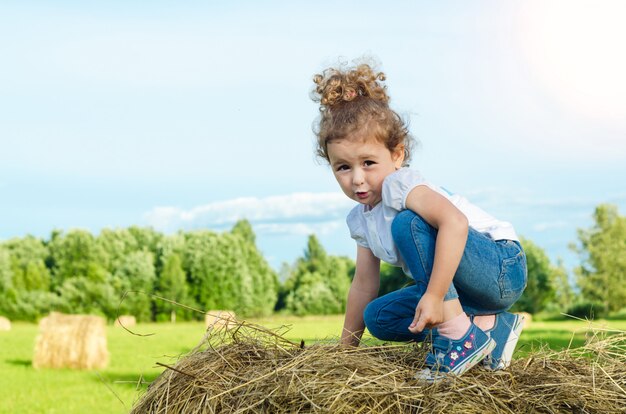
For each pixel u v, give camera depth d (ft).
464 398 8.07
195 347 9.55
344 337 11.16
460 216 9.05
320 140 10.28
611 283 150.71
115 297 163.22
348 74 10.20
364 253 11.11
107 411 29.25
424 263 9.18
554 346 11.83
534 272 144.97
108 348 62.69
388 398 7.92
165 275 165.48
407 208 9.45
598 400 8.34
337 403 7.77
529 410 8.01
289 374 8.29
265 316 180.75
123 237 173.88
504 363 9.41
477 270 9.51
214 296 170.30
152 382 9.50
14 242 169.68
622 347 10.16
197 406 8.40
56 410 29.81
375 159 9.86
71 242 168.86
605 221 151.84
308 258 192.85
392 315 10.39
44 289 165.58
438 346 9.17
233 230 210.79
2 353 61.62
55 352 48.73
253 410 7.93
